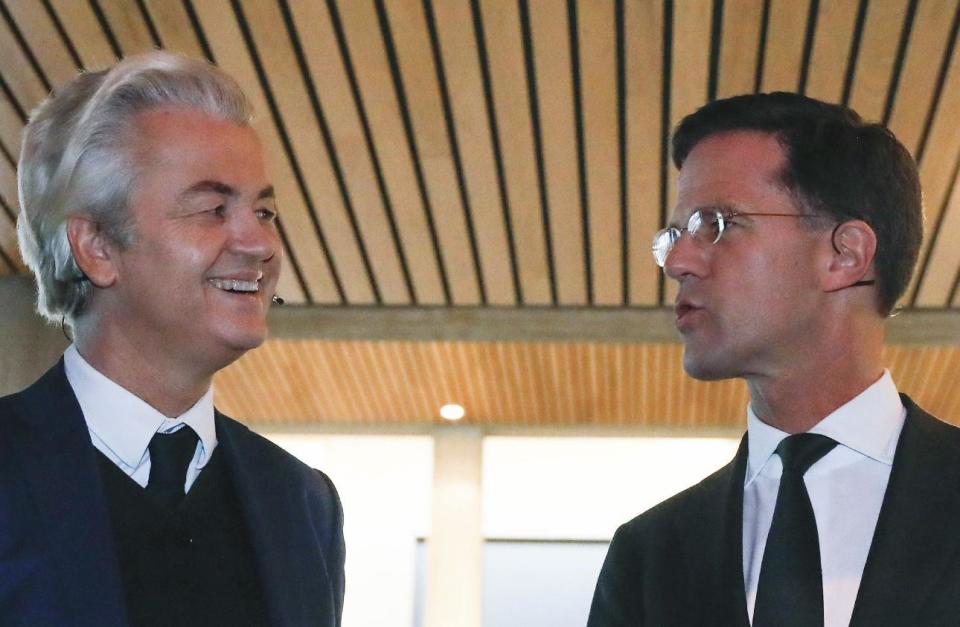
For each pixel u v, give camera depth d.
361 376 9.82
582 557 10.89
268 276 2.07
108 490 1.94
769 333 2.18
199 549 1.99
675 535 2.30
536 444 11.13
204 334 1.98
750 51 5.88
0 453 1.88
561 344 8.96
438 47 6.04
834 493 2.12
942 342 8.12
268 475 2.15
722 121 2.31
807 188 2.22
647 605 2.23
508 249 7.62
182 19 5.93
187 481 2.05
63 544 1.81
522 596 10.80
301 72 6.23
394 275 7.99
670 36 5.86
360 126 6.58
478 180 6.95
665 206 7.02
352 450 11.07
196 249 1.97
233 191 2.02
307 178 7.04
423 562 10.92
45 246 2.04
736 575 2.08
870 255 2.21
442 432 11.00
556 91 6.24
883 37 5.72
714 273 2.21
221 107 2.07
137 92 2.03
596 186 6.91
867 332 2.23
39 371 7.89
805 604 1.97
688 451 10.99
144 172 1.99
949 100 6.02
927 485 2.05
